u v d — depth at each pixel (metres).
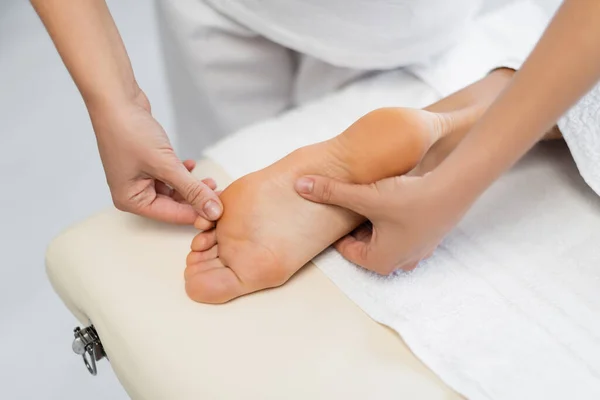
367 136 0.67
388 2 0.80
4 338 1.15
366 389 0.58
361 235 0.72
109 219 0.74
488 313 0.64
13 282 1.23
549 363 0.60
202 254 0.69
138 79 1.62
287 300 0.66
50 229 1.32
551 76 0.51
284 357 0.61
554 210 0.74
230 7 0.87
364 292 0.66
